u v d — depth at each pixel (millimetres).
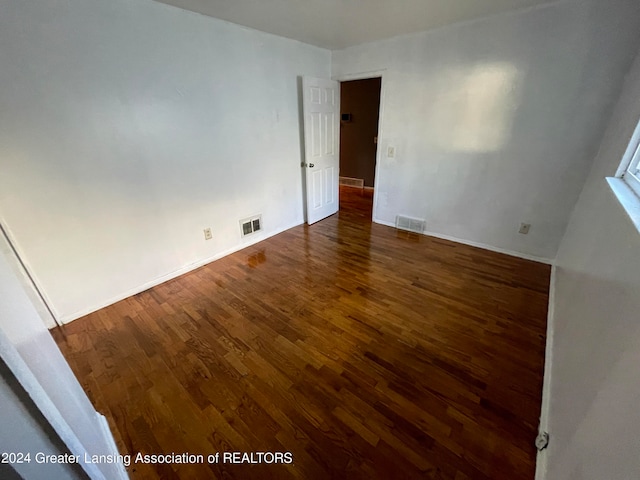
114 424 1372
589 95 2254
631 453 532
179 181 2506
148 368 1678
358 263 2871
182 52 2262
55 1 1649
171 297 2355
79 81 1823
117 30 1910
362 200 5082
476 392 1493
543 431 1245
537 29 2312
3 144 1639
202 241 2824
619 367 729
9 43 1556
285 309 2182
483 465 1184
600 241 1348
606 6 2035
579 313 1314
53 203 1876
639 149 1512
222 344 1847
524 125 2594
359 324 2008
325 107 3582
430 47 2852
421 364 1671
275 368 1662
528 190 2740
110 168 2076
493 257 2963
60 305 2029
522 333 1896
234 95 2709
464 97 2820
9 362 470
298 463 1208
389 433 1311
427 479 1143
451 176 3156
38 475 554
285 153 3428
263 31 2760
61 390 726
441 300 2260
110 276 2240
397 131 3381
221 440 1300
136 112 2119
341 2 2107
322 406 1439
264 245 3316
